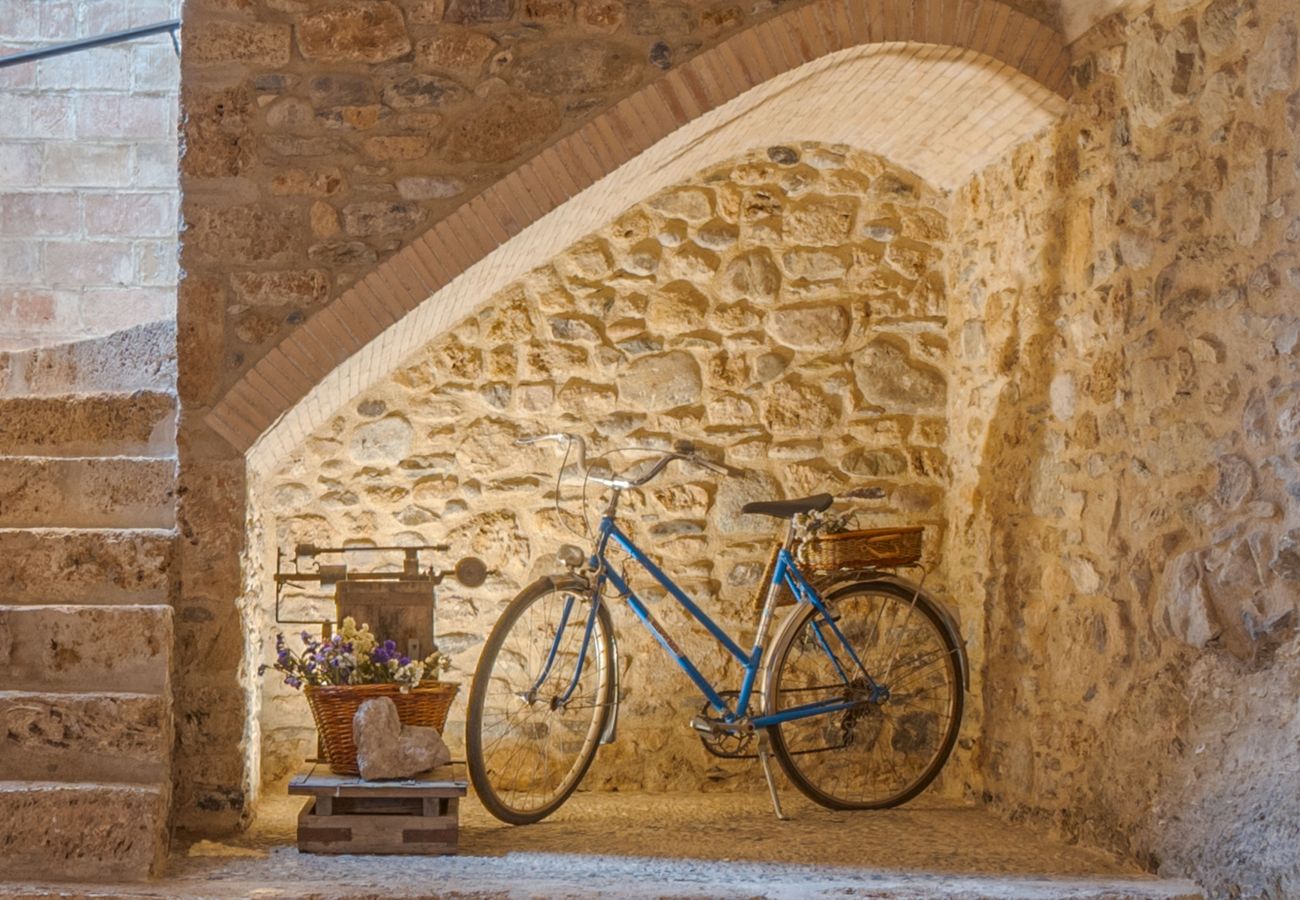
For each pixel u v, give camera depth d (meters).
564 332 4.84
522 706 4.74
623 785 4.80
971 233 4.81
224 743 3.97
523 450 4.82
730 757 4.43
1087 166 4.05
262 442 4.11
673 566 4.84
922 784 4.59
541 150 4.08
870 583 4.49
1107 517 3.88
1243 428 3.33
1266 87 3.27
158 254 5.42
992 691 4.56
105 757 3.62
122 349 4.80
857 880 3.46
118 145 5.42
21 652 3.78
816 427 4.91
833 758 4.84
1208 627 3.37
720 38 4.10
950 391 4.95
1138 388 3.75
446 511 4.77
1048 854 3.83
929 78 4.31
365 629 4.12
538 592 4.21
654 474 4.38
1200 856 3.35
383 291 4.05
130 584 3.94
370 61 4.08
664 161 4.46
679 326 4.88
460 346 4.80
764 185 4.92
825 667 4.86
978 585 4.69
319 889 3.26
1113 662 3.82
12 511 4.11
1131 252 3.80
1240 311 3.35
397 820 3.76
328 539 4.72
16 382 4.80
